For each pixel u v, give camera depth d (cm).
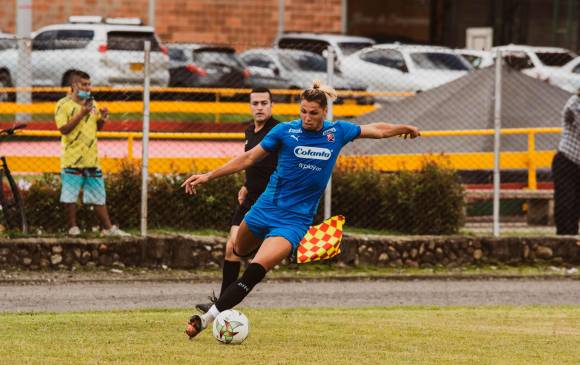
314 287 4125
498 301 3888
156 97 7775
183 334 2773
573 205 4900
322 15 11462
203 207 4688
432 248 4609
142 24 8550
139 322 3036
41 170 5297
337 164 4900
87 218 4559
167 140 6469
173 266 4378
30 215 4488
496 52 4666
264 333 2823
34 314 3328
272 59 8481
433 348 2620
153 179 4669
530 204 5566
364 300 3850
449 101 5878
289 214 2666
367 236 4594
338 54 8825
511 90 5862
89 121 4359
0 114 6562
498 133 4678
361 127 2719
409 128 2752
